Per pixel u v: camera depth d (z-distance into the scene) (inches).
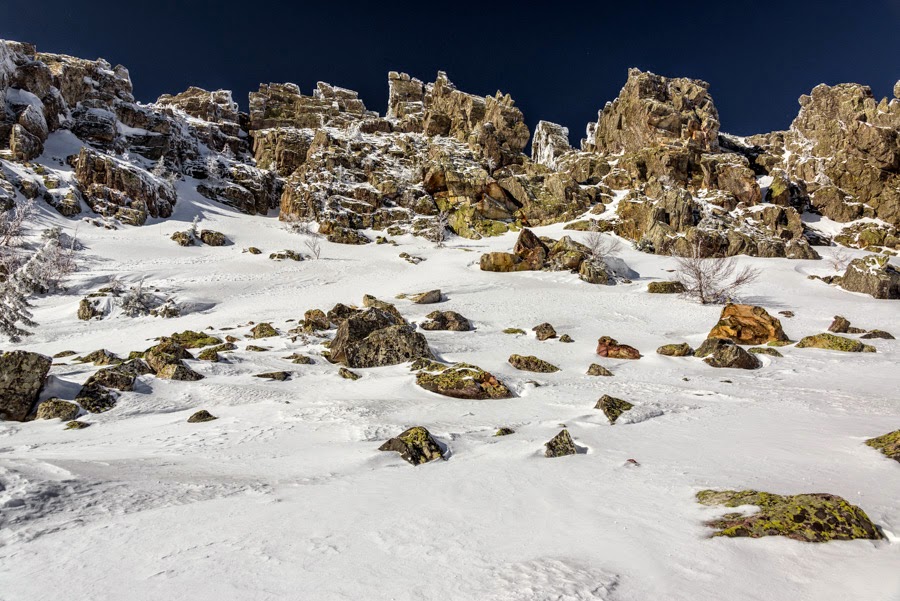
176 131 3331.7
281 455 310.2
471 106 3710.6
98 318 1214.3
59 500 203.2
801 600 124.7
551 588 131.6
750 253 2203.5
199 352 762.8
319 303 1387.8
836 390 542.9
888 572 136.6
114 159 2461.9
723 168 2800.2
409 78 4717.0
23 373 461.4
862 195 2864.2
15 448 346.9
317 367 692.7
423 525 182.1
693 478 233.9
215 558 153.8
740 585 133.2
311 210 2733.8
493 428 374.0
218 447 334.3
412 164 3292.3
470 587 133.4
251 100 4301.2
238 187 3016.7
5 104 2432.3
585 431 361.1
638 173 2982.3
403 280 1728.6
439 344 869.8
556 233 2586.1
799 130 3316.9
